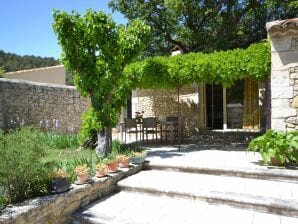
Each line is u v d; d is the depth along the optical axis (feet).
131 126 34.50
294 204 13.43
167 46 59.06
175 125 34.17
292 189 15.83
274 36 22.04
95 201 16.28
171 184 17.35
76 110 47.37
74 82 25.76
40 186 14.20
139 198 16.63
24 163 12.69
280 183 17.08
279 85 22.02
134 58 25.61
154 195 16.88
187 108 43.52
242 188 16.20
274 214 13.74
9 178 12.85
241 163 20.57
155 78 27.58
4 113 36.37
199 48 55.93
